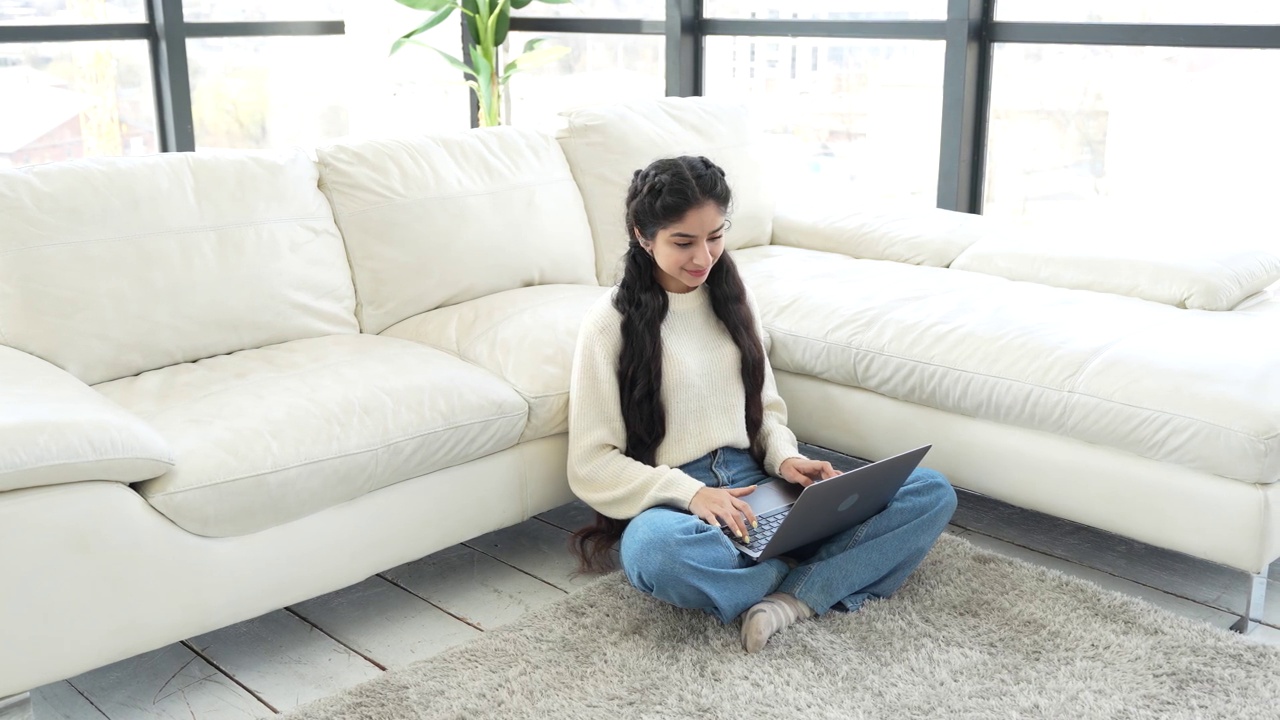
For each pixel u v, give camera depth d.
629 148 2.94
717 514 1.95
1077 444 2.17
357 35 4.62
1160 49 3.21
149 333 2.17
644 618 2.00
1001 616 2.01
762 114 4.11
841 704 1.75
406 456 2.03
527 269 2.70
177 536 1.80
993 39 3.49
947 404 2.33
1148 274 2.58
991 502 2.61
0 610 1.63
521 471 2.25
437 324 2.49
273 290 2.33
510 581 2.26
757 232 3.18
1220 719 1.71
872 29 3.70
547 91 4.63
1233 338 2.22
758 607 1.92
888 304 2.53
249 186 2.37
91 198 2.17
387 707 1.76
